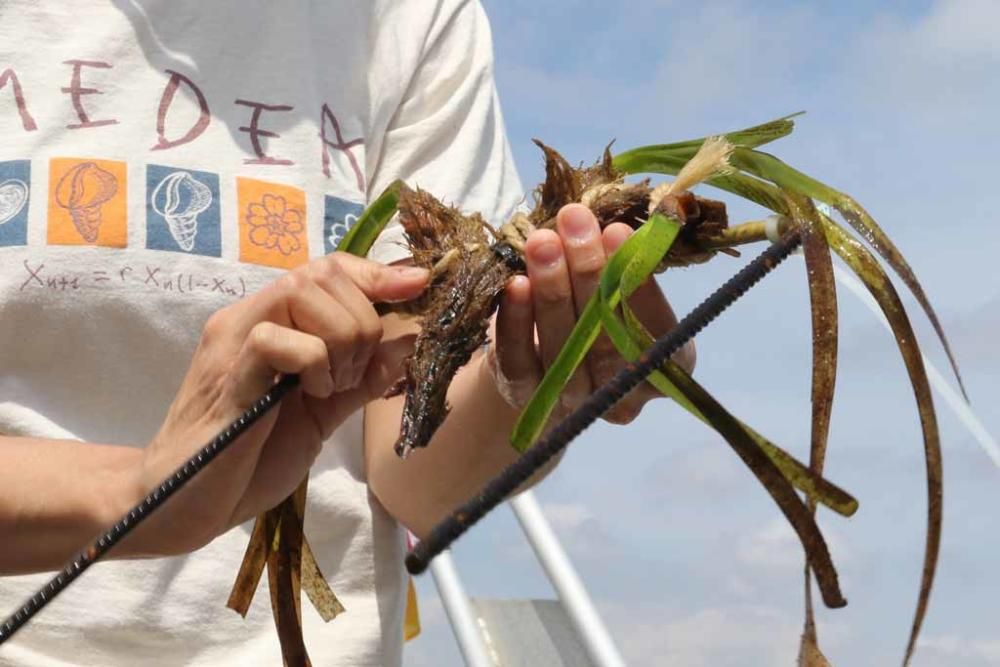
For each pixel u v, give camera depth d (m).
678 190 0.80
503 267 0.85
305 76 1.04
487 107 1.12
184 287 0.97
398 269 0.84
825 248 0.75
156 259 0.97
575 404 0.88
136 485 0.84
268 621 0.98
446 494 0.98
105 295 0.95
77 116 0.98
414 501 0.99
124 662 0.94
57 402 0.96
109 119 0.99
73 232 0.96
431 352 0.83
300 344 0.80
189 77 1.01
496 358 0.89
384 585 1.01
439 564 1.33
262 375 0.81
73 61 0.99
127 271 0.96
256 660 0.96
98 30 1.00
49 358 0.96
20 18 1.00
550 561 1.28
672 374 0.72
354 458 1.03
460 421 0.95
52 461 0.86
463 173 1.08
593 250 0.82
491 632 1.37
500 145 1.13
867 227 0.77
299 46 1.04
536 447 0.61
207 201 0.99
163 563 0.96
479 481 0.97
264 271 0.99
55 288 0.95
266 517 0.89
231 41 1.03
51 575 0.95
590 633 1.24
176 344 0.97
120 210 0.97
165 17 1.02
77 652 0.93
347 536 1.01
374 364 0.87
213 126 1.01
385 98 1.08
